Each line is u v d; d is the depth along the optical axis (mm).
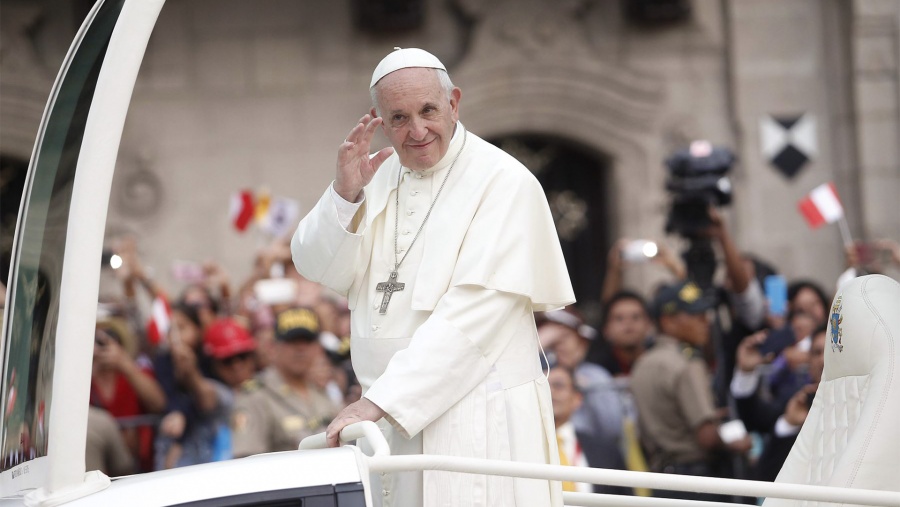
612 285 33062
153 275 41688
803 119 43812
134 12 10766
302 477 10461
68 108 11773
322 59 43375
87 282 10719
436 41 43969
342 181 13508
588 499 14016
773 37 44000
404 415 12773
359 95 43500
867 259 33062
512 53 43875
